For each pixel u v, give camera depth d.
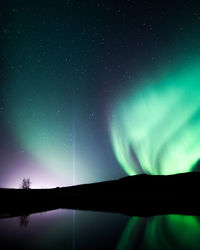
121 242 5.79
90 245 5.47
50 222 9.42
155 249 5.05
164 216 10.80
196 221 9.13
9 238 6.37
